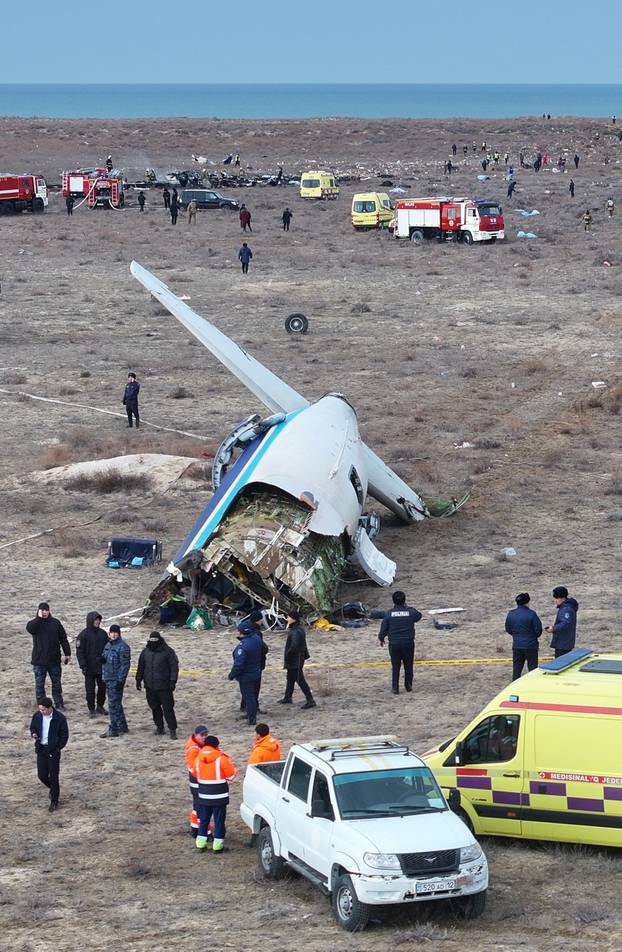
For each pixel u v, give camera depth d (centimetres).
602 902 5262
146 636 9762
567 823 5750
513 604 10231
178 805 6725
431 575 11144
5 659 9312
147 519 12988
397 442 15962
